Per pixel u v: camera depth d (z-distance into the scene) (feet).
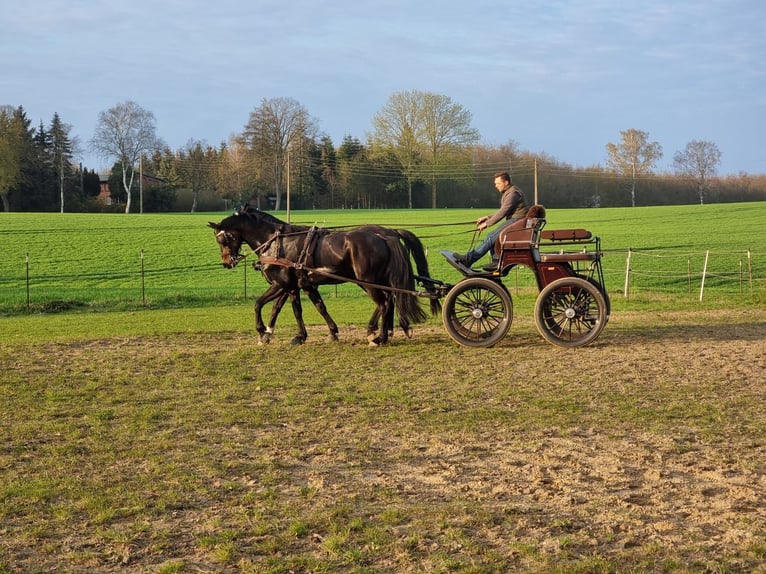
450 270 124.47
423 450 24.94
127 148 319.68
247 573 16.44
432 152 315.17
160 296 92.58
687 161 359.87
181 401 32.17
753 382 34.68
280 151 322.75
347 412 29.99
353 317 67.72
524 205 44.06
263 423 28.53
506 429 27.27
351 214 269.44
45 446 25.57
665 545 17.47
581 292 43.86
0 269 128.06
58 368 39.99
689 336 48.98
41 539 18.33
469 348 44.42
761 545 17.17
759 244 154.10
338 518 19.26
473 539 17.94
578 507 19.84
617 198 353.31
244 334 53.36
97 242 165.37
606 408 30.09
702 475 22.15
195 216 251.19
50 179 320.09
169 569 16.58
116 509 19.97
